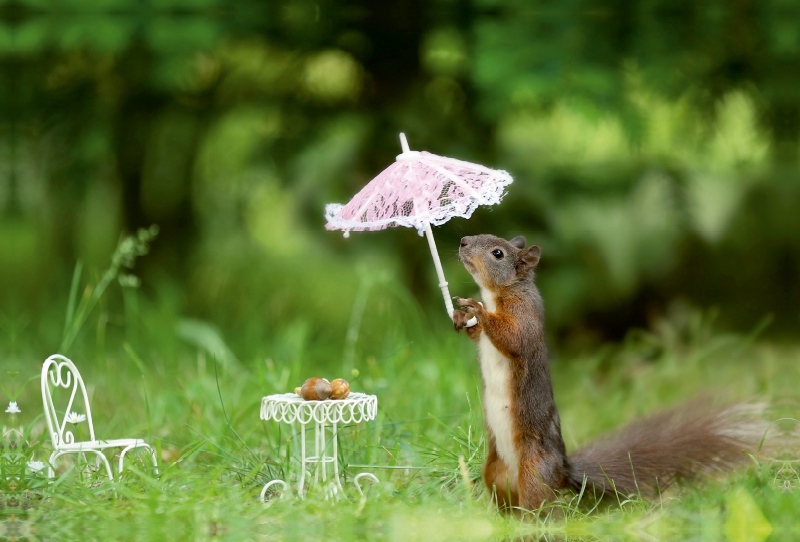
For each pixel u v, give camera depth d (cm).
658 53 1213
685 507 669
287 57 1400
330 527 607
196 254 1442
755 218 1440
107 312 1294
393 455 757
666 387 1074
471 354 1120
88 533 604
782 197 1442
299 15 1312
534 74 1132
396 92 1351
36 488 673
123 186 1426
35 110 1315
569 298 1303
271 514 628
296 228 1346
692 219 1346
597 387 1127
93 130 1305
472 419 805
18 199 1358
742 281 1428
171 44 1216
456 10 1295
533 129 1495
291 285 1400
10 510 636
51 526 613
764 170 1463
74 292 959
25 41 1213
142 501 634
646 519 644
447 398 934
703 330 1248
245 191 1428
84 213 1439
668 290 1399
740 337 1250
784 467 735
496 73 1135
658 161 1349
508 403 671
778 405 916
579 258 1312
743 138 1474
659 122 1399
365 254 1330
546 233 1298
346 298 1362
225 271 1438
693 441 727
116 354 1199
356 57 1355
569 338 1370
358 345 1195
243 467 742
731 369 1137
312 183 1298
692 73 1258
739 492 629
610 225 1328
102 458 689
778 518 626
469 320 679
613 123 1222
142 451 773
